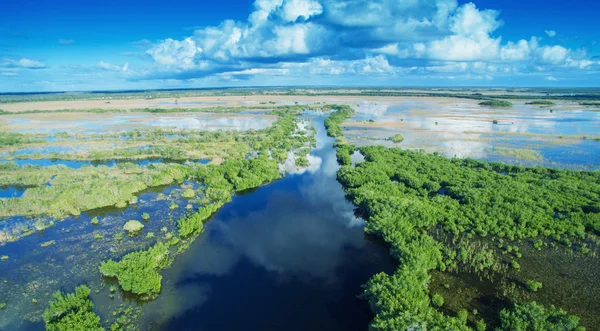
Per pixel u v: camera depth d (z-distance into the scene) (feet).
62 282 147.84
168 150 335.26
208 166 282.56
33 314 129.90
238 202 234.99
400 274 143.13
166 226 195.93
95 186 237.25
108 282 148.46
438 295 136.36
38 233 186.70
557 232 181.68
